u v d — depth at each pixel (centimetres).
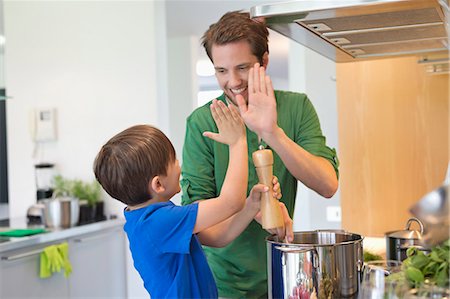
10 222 374
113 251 381
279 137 129
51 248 317
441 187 86
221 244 141
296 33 147
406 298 104
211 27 145
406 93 250
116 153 129
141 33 393
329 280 117
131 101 395
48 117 409
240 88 142
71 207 352
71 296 340
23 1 416
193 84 593
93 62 403
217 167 155
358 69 255
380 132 253
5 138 562
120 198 133
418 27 143
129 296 393
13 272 299
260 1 449
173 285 126
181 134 595
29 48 416
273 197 126
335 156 160
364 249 170
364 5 120
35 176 409
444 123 245
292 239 131
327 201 377
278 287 119
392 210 252
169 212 126
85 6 403
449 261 105
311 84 384
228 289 158
